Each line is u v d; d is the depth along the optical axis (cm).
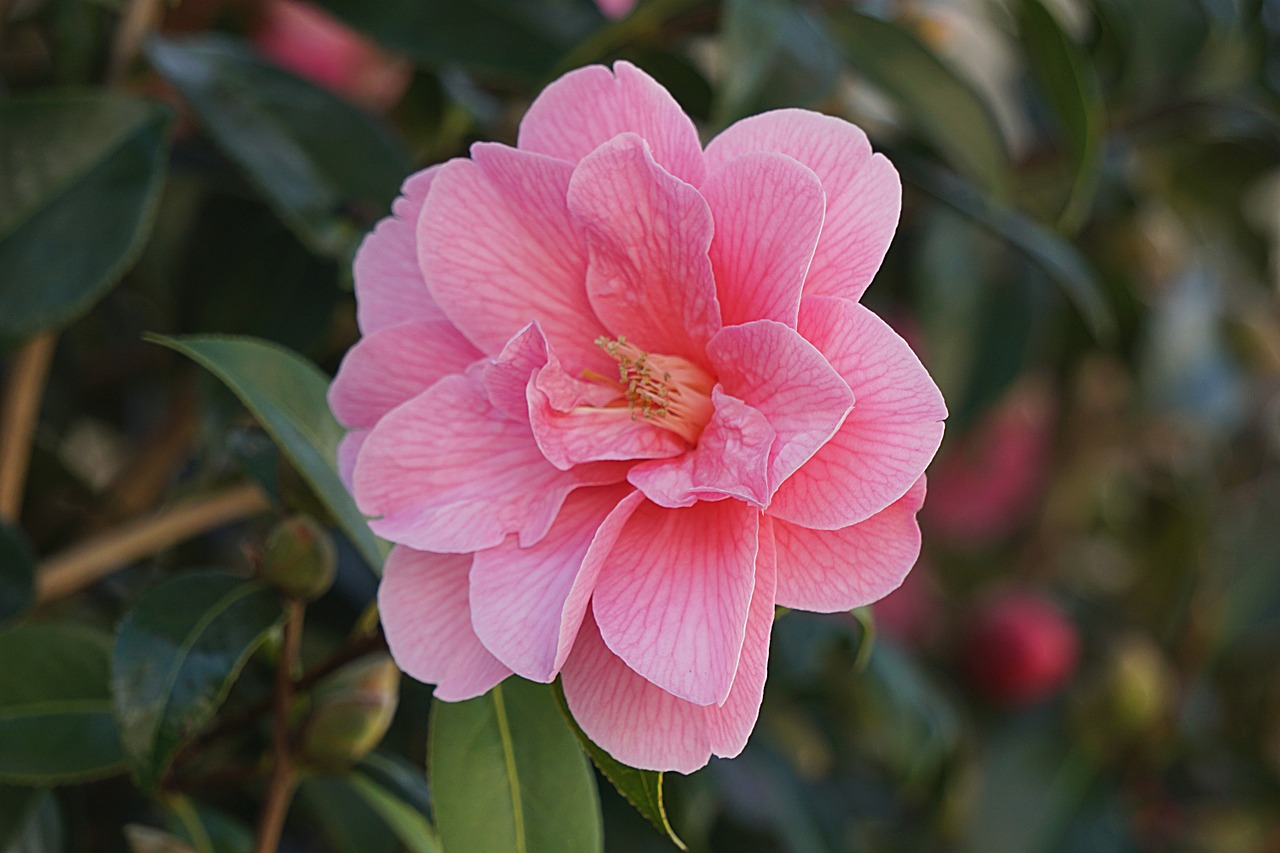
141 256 89
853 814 90
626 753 64
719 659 63
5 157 74
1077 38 90
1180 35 90
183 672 68
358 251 67
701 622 64
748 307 65
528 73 80
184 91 76
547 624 64
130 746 68
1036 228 84
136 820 77
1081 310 88
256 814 81
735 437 65
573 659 65
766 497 63
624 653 64
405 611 65
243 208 83
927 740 85
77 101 74
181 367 83
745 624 63
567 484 66
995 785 100
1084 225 100
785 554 65
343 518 68
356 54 87
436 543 65
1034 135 95
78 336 89
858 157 65
